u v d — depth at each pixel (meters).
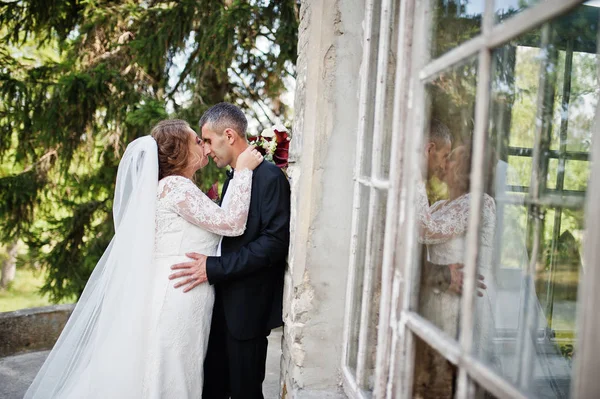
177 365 2.28
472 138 1.09
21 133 6.43
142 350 2.23
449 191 1.21
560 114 1.43
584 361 0.68
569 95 1.43
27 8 6.36
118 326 2.23
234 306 2.42
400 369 1.17
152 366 2.24
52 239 6.74
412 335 1.16
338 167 2.01
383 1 1.52
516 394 0.79
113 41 6.39
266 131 2.72
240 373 2.44
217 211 2.35
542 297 1.49
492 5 0.96
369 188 1.64
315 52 1.99
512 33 0.86
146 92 6.42
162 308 2.29
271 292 2.51
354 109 2.01
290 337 2.14
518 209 1.44
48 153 6.66
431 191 1.20
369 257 1.57
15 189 6.45
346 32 1.97
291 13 5.60
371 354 1.57
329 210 2.02
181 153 2.46
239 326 2.41
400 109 1.24
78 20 6.55
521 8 1.00
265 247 2.34
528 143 1.40
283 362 2.45
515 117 1.33
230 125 2.54
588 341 0.68
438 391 1.04
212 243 2.46
